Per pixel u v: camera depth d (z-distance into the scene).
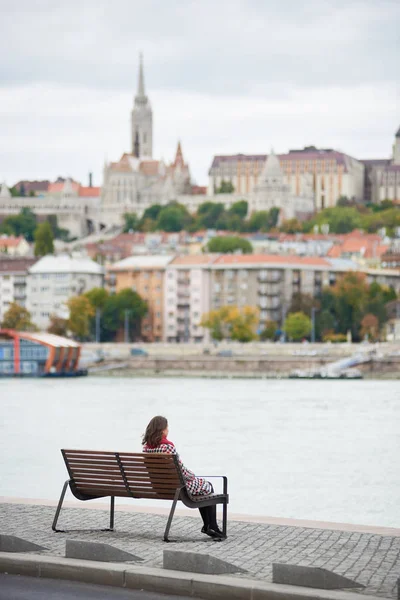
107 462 45.50
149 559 41.56
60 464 113.69
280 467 117.31
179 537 45.72
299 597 36.50
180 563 39.69
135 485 45.31
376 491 98.12
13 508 53.16
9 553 42.69
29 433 157.50
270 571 39.62
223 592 37.72
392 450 134.62
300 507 88.88
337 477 108.44
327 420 183.25
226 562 39.53
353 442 144.62
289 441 147.12
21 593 38.56
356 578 38.31
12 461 116.62
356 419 185.12
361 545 43.62
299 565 37.84
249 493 97.06
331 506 89.50
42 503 54.88
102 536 46.06
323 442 145.00
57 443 140.88
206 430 164.25
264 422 179.38
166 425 46.09
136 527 48.19
